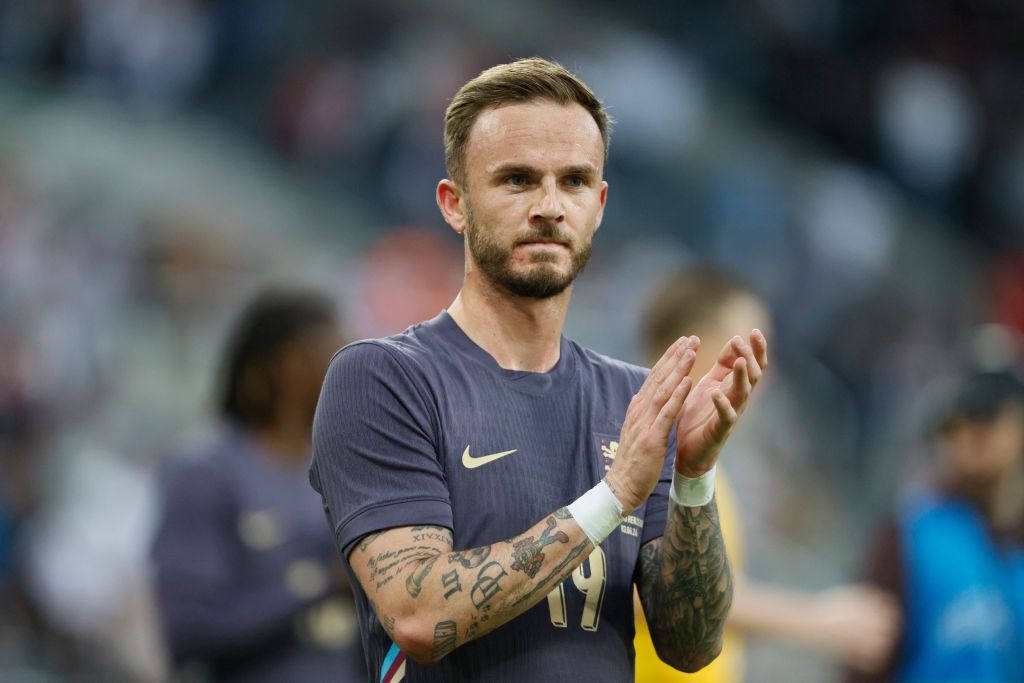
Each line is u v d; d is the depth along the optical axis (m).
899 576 15.70
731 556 14.27
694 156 47.03
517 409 8.90
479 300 9.09
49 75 42.84
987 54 56.16
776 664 27.66
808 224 46.50
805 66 52.75
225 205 40.25
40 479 26.31
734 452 32.66
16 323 29.69
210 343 30.61
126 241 35.34
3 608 23.77
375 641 8.88
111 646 22.84
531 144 8.62
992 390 16.02
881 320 44.88
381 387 8.68
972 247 50.53
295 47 44.84
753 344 8.42
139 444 28.53
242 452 14.04
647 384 8.32
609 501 8.12
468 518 8.57
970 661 15.59
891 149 52.12
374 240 41.25
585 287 37.28
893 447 38.28
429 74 43.69
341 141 43.28
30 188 36.62
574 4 49.62
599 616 8.78
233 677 13.65
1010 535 16.16
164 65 43.50
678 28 51.81
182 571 13.52
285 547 13.81
